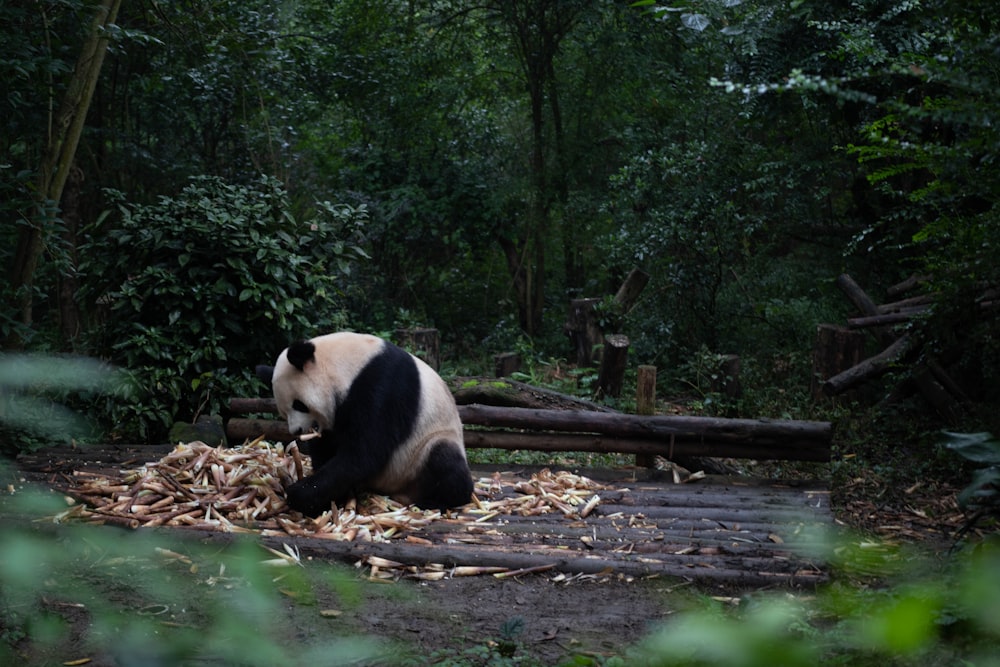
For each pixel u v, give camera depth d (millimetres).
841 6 9562
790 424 6148
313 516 4785
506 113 14289
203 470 5145
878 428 8109
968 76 2400
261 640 1325
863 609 1427
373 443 4777
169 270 7332
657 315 11047
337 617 3625
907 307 9273
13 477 4172
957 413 7621
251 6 11695
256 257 7270
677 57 12211
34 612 3027
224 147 13227
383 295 13852
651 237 10867
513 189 13234
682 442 6301
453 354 12656
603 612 3896
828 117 10523
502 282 14836
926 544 5117
